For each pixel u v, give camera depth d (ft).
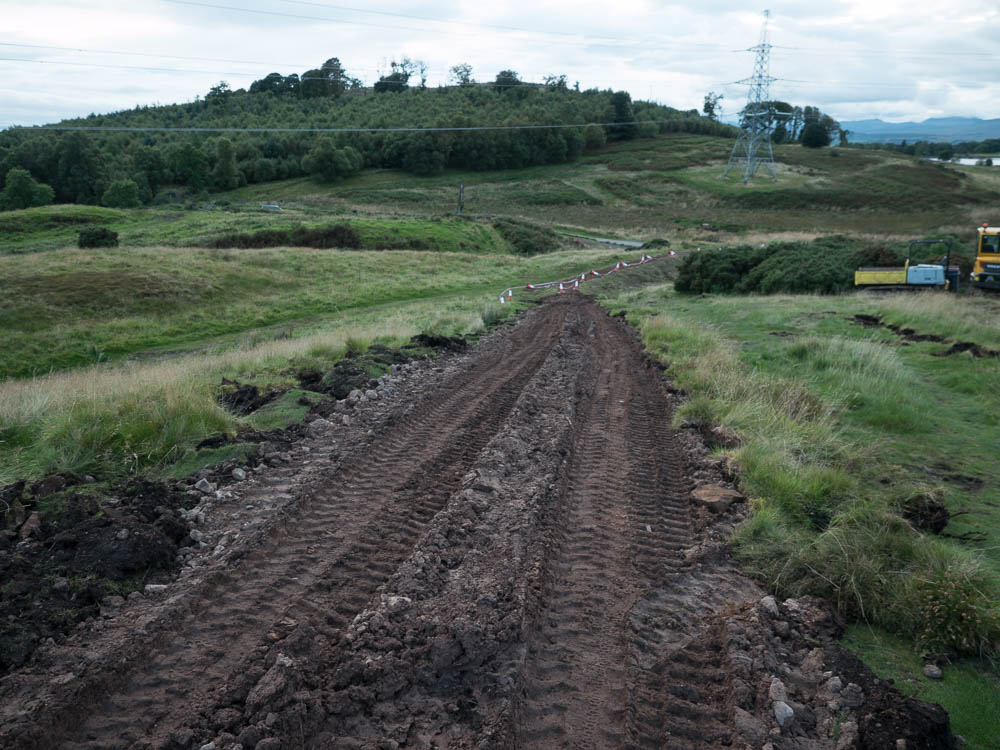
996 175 319.27
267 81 648.38
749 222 239.30
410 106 535.19
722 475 23.25
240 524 19.03
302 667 12.62
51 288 86.43
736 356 41.55
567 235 212.43
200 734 11.09
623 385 37.27
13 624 13.55
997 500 21.66
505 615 14.25
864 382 33.88
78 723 11.48
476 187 338.54
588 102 531.91
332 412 30.01
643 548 18.39
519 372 40.06
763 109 368.89
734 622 14.61
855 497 20.81
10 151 319.06
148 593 15.39
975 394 33.94
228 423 26.17
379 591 15.30
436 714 11.76
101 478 21.24
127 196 288.51
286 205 259.19
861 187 288.30
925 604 14.73
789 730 11.49
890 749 10.81
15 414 26.40
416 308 85.81
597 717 12.10
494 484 21.57
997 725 11.89
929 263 79.82
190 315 85.66
